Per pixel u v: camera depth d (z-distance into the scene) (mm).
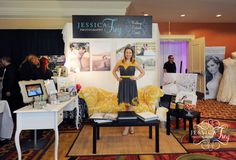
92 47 4797
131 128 4000
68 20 5641
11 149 3295
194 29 7953
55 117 2727
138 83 4820
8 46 5727
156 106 4586
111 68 4832
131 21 4680
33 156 2998
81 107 4723
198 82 7699
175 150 3135
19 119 2688
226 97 7000
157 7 5887
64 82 4141
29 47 5742
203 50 7273
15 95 4430
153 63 4820
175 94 4383
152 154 3012
